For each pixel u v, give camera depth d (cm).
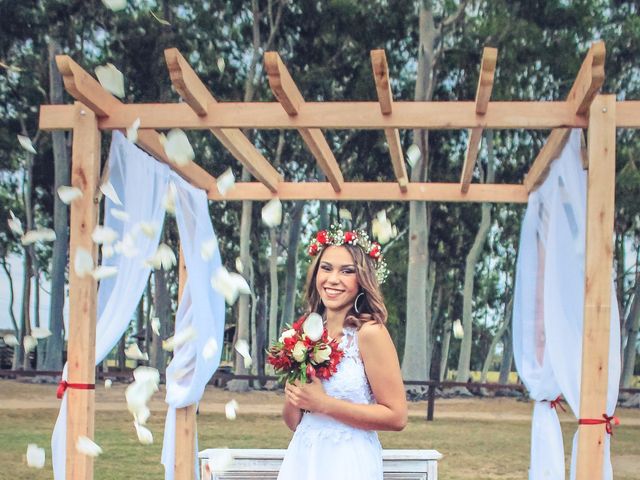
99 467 767
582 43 1977
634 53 1962
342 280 268
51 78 1953
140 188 436
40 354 1997
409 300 1772
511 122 370
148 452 873
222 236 2088
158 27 1936
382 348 258
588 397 344
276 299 1956
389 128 388
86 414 369
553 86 1973
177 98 1958
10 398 1533
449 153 2030
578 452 344
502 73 1948
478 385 1108
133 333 2325
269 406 1526
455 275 2219
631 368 1967
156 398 1536
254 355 1977
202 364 496
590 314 348
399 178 535
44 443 948
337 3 1922
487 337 2289
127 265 427
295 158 1966
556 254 432
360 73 1962
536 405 482
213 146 1867
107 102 390
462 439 1083
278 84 342
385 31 1959
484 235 1941
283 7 1938
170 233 2056
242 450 386
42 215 2108
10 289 2369
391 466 373
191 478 512
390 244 2130
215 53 1972
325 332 257
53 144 1938
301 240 2194
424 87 1852
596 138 355
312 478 257
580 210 397
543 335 527
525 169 2025
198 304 501
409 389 1734
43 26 1923
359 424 256
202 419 1267
